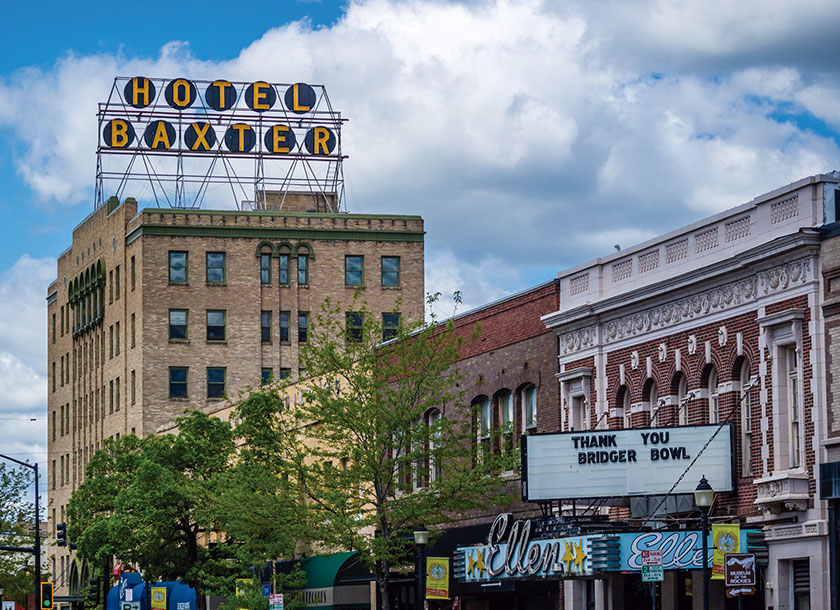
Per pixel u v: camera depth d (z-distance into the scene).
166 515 69.50
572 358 51.75
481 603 57.31
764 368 41.94
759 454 42.41
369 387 54.16
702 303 45.03
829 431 39.53
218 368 111.81
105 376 120.06
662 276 47.03
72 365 130.00
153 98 113.19
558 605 51.94
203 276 112.38
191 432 73.12
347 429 54.75
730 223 43.94
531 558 46.69
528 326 54.69
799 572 40.69
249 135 114.69
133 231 113.69
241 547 65.69
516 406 55.41
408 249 115.94
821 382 39.94
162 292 111.56
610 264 50.00
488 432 57.00
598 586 49.53
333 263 114.75
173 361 111.12
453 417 58.69
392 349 54.44
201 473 72.44
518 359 55.22
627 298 48.19
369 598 64.50
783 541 40.84
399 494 61.66
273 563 65.25
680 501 44.78
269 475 55.03
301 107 115.19
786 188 41.34
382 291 115.12
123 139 113.62
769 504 40.97
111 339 119.12
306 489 54.47
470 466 53.62
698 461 43.38
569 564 44.66
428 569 49.12
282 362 112.94
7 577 109.44
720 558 40.59
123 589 77.19
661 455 43.94
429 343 55.34
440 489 52.66
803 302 40.59
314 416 55.03
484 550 49.78
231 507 55.31
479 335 55.12
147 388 110.62
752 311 42.78
